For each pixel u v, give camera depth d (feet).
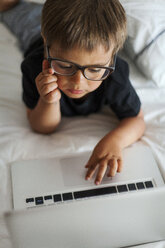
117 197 1.75
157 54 3.26
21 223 1.69
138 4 3.28
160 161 2.76
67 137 2.97
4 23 4.50
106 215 1.84
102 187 2.51
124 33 2.45
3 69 3.68
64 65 2.28
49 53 2.33
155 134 3.03
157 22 3.24
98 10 2.26
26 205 2.38
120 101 3.04
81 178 2.57
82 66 2.25
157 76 3.33
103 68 2.30
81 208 1.73
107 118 3.28
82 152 2.81
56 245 2.01
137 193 1.77
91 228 1.92
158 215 1.96
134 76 3.51
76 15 2.21
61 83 2.48
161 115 3.21
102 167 2.53
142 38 3.24
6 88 3.45
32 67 2.99
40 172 2.60
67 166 2.66
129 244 2.25
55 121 3.02
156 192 1.78
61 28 2.19
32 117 3.02
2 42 4.15
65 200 2.43
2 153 2.73
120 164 2.61
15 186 2.49
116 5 2.37
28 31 4.01
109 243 2.16
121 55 3.63
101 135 3.04
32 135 3.00
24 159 2.72
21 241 1.87
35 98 3.12
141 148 2.86
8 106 3.28
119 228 2.00
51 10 2.30
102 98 3.13
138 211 1.88
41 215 1.68
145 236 2.20
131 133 2.90
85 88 2.48
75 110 3.20
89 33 2.17
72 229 1.87
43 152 2.79
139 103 3.10
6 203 2.39
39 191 2.47
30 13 4.22
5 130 2.99
